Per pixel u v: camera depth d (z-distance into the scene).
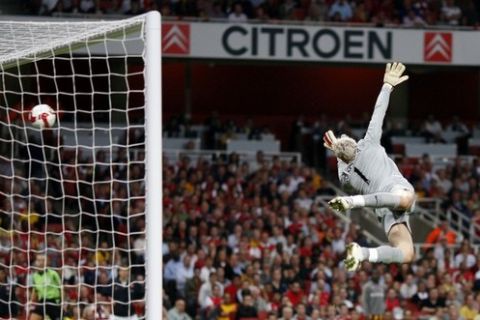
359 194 17.12
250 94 63.78
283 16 53.03
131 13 49.78
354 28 50.53
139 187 42.88
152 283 17.19
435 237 44.12
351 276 38.97
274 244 41.09
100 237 38.66
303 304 35.75
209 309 36.47
